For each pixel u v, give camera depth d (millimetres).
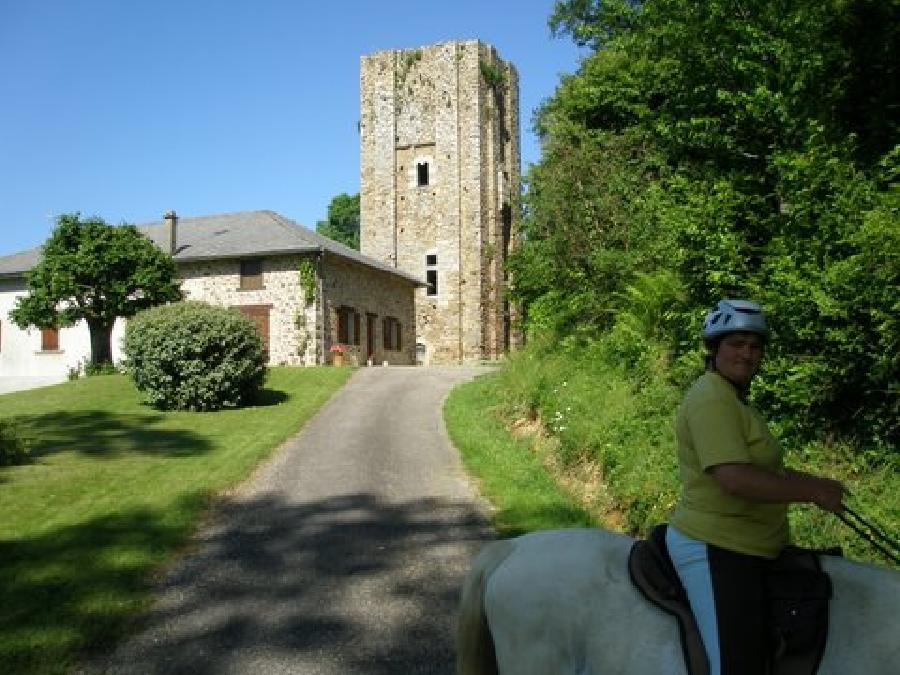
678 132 11758
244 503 11289
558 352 16469
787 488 3221
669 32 11156
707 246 9523
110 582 7977
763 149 10508
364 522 10070
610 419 11133
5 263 41781
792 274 7555
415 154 49781
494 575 3979
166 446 15773
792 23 9383
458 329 48156
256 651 6508
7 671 6137
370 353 41188
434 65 49562
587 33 14883
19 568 8414
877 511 6383
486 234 49281
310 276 36000
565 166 16531
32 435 17516
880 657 3217
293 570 8383
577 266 16172
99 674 6156
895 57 9289
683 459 3566
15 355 39969
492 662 4027
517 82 53250
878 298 6863
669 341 11734
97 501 11305
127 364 21703
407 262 49375
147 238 33000
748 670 3217
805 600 3287
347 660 6309
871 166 8812
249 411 20469
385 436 16125
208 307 21859
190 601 7598
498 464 12570
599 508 9562
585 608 3648
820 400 7555
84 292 31703
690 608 3402
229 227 40781
